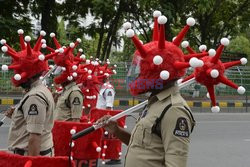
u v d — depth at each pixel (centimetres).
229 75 2134
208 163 862
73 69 639
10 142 438
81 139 570
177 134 286
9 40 1864
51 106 439
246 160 905
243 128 1424
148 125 298
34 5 1947
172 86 308
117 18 2139
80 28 2206
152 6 2041
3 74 1700
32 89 434
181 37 314
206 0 2119
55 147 572
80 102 666
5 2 1902
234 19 2597
